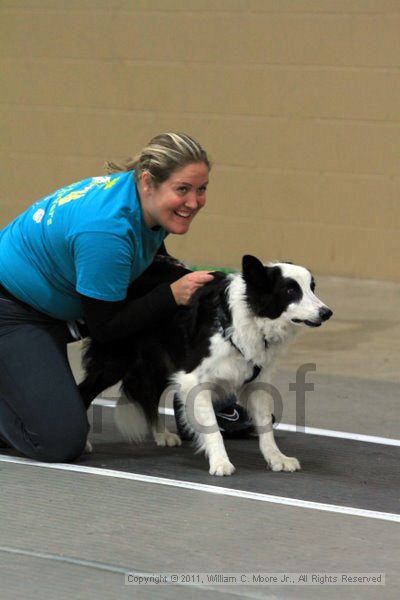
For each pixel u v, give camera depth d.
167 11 10.55
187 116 10.70
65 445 5.31
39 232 5.25
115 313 5.21
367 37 9.88
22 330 5.35
